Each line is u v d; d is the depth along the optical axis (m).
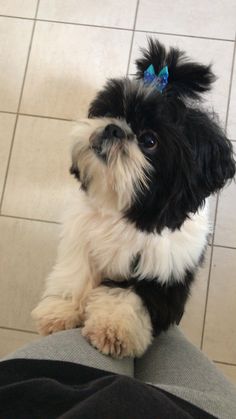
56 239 1.70
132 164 0.94
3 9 1.88
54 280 1.13
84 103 1.79
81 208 1.11
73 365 0.73
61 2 1.88
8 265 1.69
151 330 1.01
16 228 1.71
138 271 1.03
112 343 0.90
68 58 1.83
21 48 1.84
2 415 0.56
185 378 0.89
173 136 0.93
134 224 1.01
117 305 0.98
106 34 1.85
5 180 1.74
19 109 1.79
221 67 1.79
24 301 1.67
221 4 1.86
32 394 0.58
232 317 1.65
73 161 1.06
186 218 1.03
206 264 1.68
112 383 0.57
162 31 1.84
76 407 0.51
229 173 1.01
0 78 1.81
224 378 0.92
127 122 0.96
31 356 0.78
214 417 0.63
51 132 1.77
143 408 0.53
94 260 1.09
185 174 0.94
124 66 1.81
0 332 1.66
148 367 0.97
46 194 1.73
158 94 0.94
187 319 1.65
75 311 1.05
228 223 1.70
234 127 1.74
